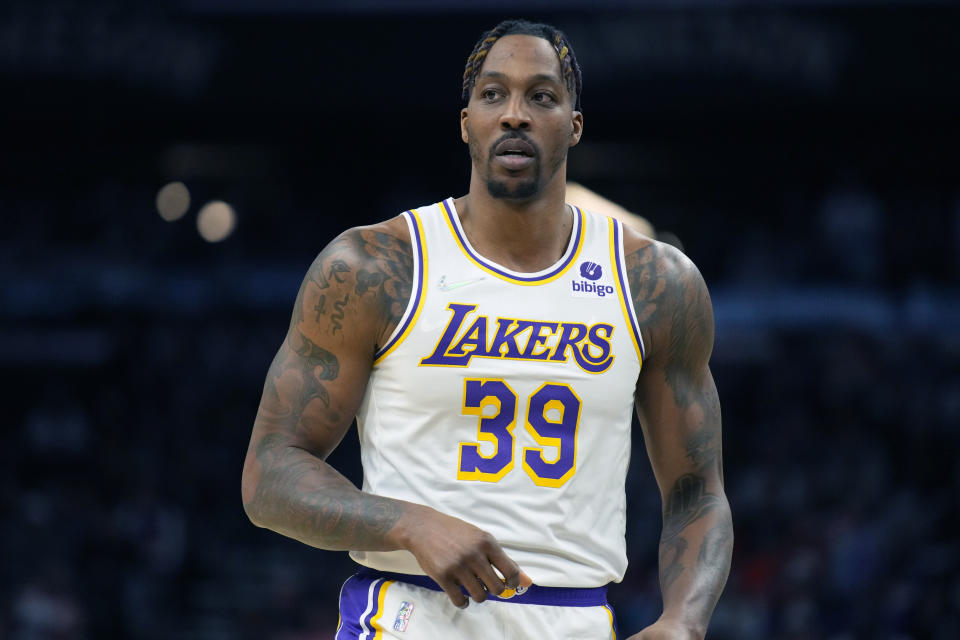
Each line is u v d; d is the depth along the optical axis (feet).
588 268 39.22
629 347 38.68
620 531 38.81
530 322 37.88
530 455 37.11
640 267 39.83
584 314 38.42
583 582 37.58
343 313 37.76
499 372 37.24
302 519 36.11
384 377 37.93
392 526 34.86
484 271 38.29
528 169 37.93
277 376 38.42
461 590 34.30
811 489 151.53
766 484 154.40
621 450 38.60
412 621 37.11
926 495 151.23
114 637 152.66
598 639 37.83
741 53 163.12
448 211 39.34
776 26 160.97
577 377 37.65
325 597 154.61
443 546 33.96
